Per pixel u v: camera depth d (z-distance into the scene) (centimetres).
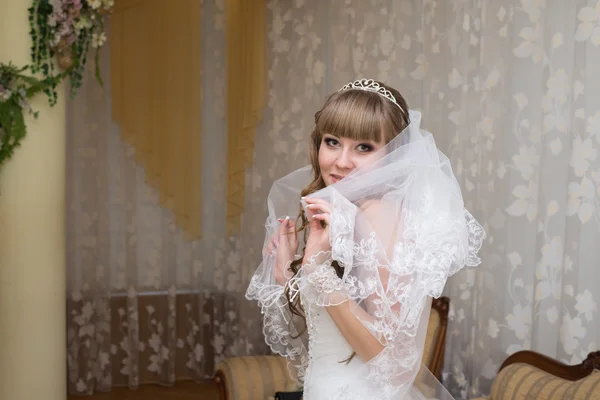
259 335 531
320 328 180
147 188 532
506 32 348
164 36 524
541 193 331
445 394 188
